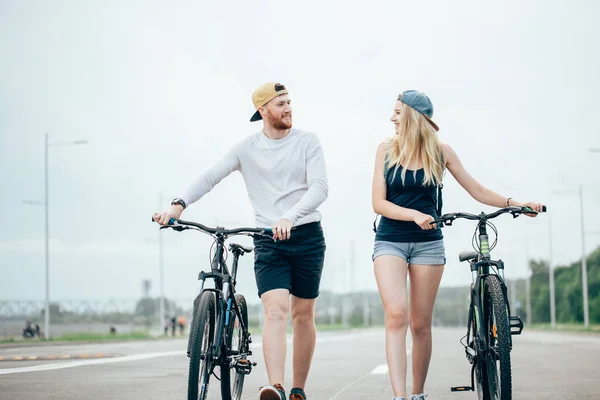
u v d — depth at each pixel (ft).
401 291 18.11
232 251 18.93
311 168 18.25
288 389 25.67
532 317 326.44
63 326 145.48
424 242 18.28
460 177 18.97
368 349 59.47
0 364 38.14
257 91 18.31
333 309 353.72
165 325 179.01
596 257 252.62
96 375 30.96
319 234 18.42
